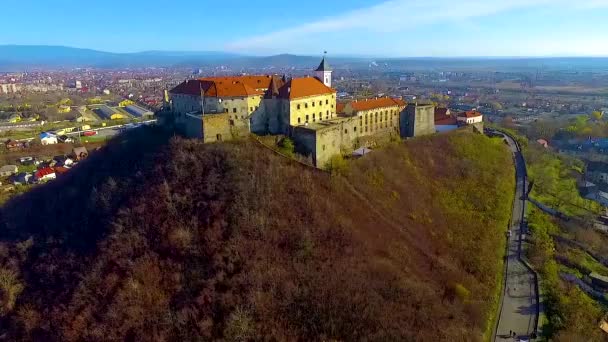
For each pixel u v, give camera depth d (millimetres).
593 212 149750
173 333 72812
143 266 83250
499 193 133125
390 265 88812
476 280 95562
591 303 96438
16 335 84188
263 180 98312
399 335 71062
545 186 154250
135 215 94750
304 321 71938
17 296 93062
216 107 128875
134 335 74250
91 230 100812
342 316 72562
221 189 95125
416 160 136625
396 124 154875
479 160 149750
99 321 78062
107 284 83125
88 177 127125
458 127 172250
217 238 85500
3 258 107375
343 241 89875
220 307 74125
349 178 114500
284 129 130250
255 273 78125
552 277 100562
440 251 102938
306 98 130000
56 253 100000
